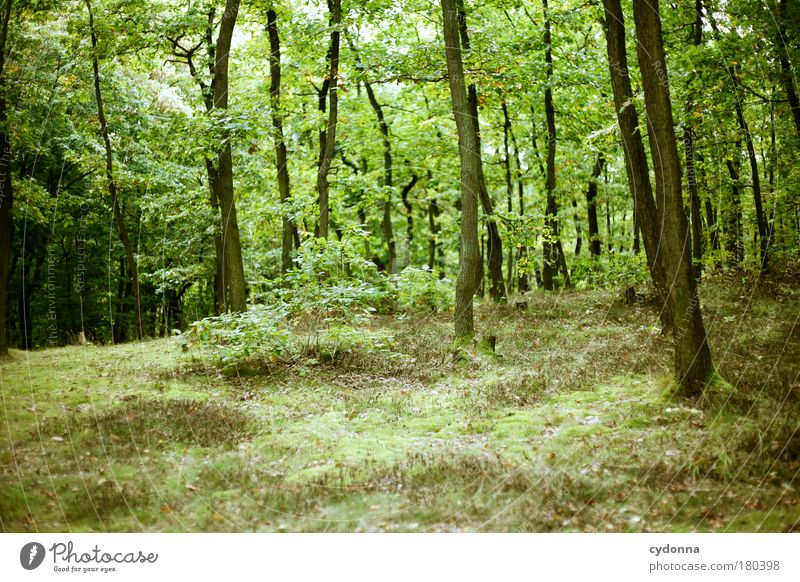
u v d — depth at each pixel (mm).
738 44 13969
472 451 7379
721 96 14602
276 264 26094
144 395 10023
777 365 9133
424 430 8492
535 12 20438
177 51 20453
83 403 9609
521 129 24922
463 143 12977
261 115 14328
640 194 12086
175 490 6586
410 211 31188
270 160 20266
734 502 5930
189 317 32312
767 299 14008
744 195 19734
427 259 35062
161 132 18016
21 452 7457
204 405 9508
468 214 12914
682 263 8500
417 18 19641
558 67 18922
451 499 6223
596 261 20359
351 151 23734
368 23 17578
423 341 13977
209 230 18234
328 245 12516
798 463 6336
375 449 7680
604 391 9383
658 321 13539
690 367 8422
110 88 20062
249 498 6406
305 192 21172
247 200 19703
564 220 24766
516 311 17000
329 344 12891
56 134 20641
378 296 12586
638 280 16469
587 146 17297
